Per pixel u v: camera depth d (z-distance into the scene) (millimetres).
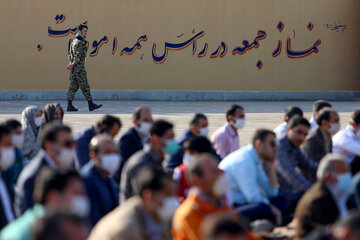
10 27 81125
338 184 14945
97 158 16734
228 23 85938
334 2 88750
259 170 20453
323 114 23938
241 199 20406
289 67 87688
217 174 14195
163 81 84688
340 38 89312
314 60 88500
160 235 12758
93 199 16594
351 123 25281
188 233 14000
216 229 9008
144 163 17562
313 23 88188
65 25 82250
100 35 83062
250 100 86062
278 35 87188
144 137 23203
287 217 21750
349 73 89812
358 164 25047
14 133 20641
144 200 12555
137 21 83875
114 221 12477
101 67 83188
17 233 10867
